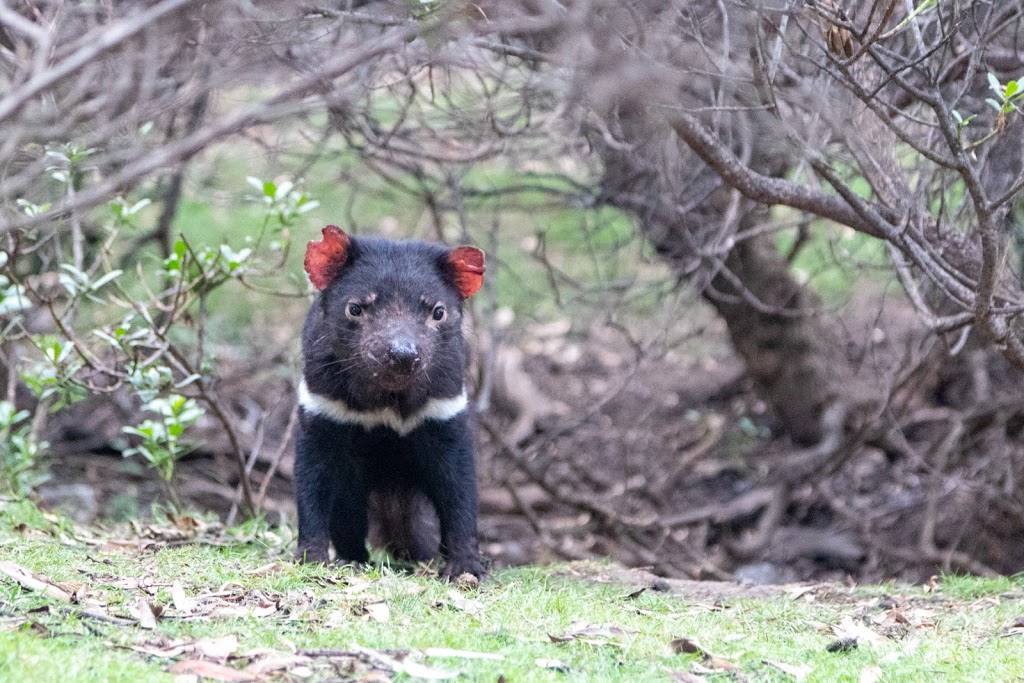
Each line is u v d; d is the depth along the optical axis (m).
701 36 8.01
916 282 10.76
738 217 12.64
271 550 8.73
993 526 14.16
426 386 8.02
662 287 17.05
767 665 6.19
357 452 8.27
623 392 18.33
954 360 14.85
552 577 8.84
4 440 11.44
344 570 7.77
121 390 14.28
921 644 6.73
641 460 16.69
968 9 7.55
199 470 15.10
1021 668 6.10
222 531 9.72
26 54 6.48
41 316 13.59
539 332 19.69
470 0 5.54
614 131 11.34
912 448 15.60
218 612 6.22
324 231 7.93
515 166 13.01
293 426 12.32
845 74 7.01
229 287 20.41
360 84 7.77
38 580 6.31
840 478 16.09
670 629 6.85
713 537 15.43
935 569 13.82
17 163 8.02
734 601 8.23
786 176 11.84
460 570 8.25
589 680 5.58
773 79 7.99
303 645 5.74
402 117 10.55
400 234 18.52
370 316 7.73
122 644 5.48
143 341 10.59
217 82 6.19
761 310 14.42
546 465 14.27
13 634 5.27
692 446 17.06
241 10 6.62
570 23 5.36
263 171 13.88
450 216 18.83
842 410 15.37
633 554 14.09
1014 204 8.64
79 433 15.19
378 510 8.96
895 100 9.46
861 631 7.01
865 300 18.38
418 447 8.20
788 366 15.46
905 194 8.69
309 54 8.20
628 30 6.68
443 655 5.66
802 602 8.40
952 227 8.72
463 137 12.40
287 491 15.35
